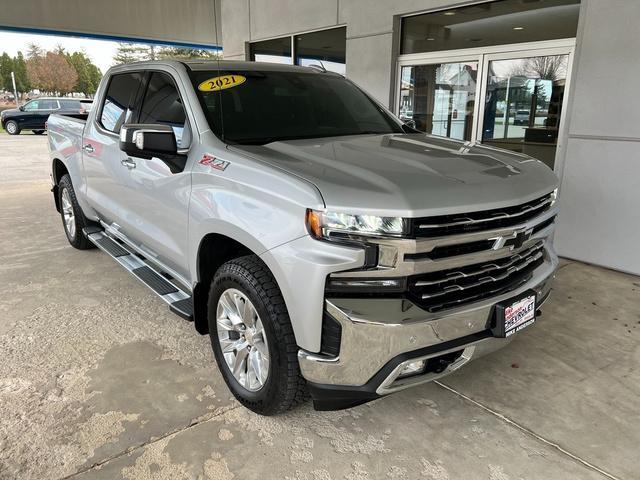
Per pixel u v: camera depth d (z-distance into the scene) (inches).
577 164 204.1
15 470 90.3
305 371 90.0
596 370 125.3
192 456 94.6
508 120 242.7
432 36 267.3
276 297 94.3
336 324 84.8
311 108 137.0
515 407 111.0
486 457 95.7
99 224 199.3
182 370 123.6
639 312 157.8
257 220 93.4
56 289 174.1
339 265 82.6
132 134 111.0
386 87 287.0
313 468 92.3
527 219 98.8
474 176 94.8
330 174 90.6
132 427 102.3
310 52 350.6
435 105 275.0
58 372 121.8
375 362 85.7
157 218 130.9
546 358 130.8
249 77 136.4
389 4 274.4
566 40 213.5
